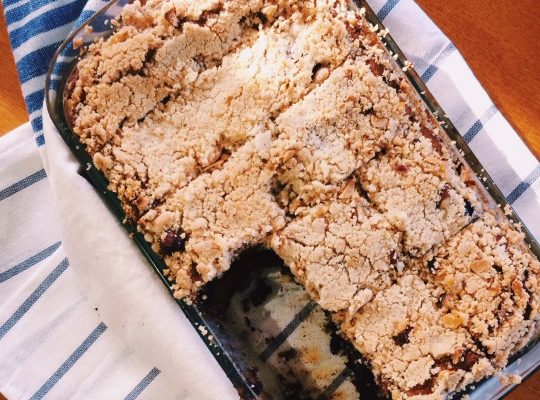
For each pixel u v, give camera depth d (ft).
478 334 1.63
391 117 1.66
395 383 1.64
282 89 1.66
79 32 1.63
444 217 1.67
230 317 1.87
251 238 1.65
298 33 1.69
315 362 1.86
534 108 1.89
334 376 1.85
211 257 1.62
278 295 1.87
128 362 1.85
